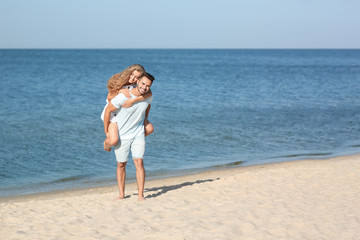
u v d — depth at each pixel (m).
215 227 4.08
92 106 21.02
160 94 27.47
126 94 5.09
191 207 4.98
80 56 153.62
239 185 6.34
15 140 12.31
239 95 27.53
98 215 4.71
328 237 3.79
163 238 3.80
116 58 134.25
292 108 21.03
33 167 9.44
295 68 74.94
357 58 160.25
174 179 8.09
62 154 10.71
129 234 3.94
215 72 59.19
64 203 5.56
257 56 189.12
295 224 4.19
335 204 4.98
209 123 15.91
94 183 8.18
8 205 5.57
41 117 16.98
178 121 16.28
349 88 34.09
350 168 7.51
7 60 97.12
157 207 5.01
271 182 6.52
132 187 7.66
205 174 8.59
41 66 69.31
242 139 12.92
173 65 87.00
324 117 17.95
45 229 4.19
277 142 12.51
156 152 11.02
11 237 3.96
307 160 10.03
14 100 23.19
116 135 5.29
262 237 3.79
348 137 13.50
